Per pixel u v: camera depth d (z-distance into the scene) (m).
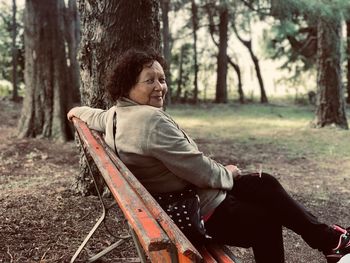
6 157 8.64
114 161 2.60
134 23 5.01
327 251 2.80
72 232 4.48
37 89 10.73
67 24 17.23
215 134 12.89
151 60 2.82
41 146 9.74
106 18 4.98
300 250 4.69
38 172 7.45
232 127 14.52
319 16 12.23
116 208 5.07
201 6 24.42
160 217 1.87
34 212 5.00
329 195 6.56
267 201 2.79
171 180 2.70
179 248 1.63
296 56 22.66
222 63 25.66
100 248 4.16
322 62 13.68
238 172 2.86
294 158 9.26
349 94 23.67
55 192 5.73
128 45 5.01
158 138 2.59
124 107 2.81
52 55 10.68
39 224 4.66
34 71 10.69
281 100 28.03
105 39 5.00
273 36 24.05
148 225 1.74
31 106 10.77
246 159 9.14
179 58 26.88
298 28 20.73
